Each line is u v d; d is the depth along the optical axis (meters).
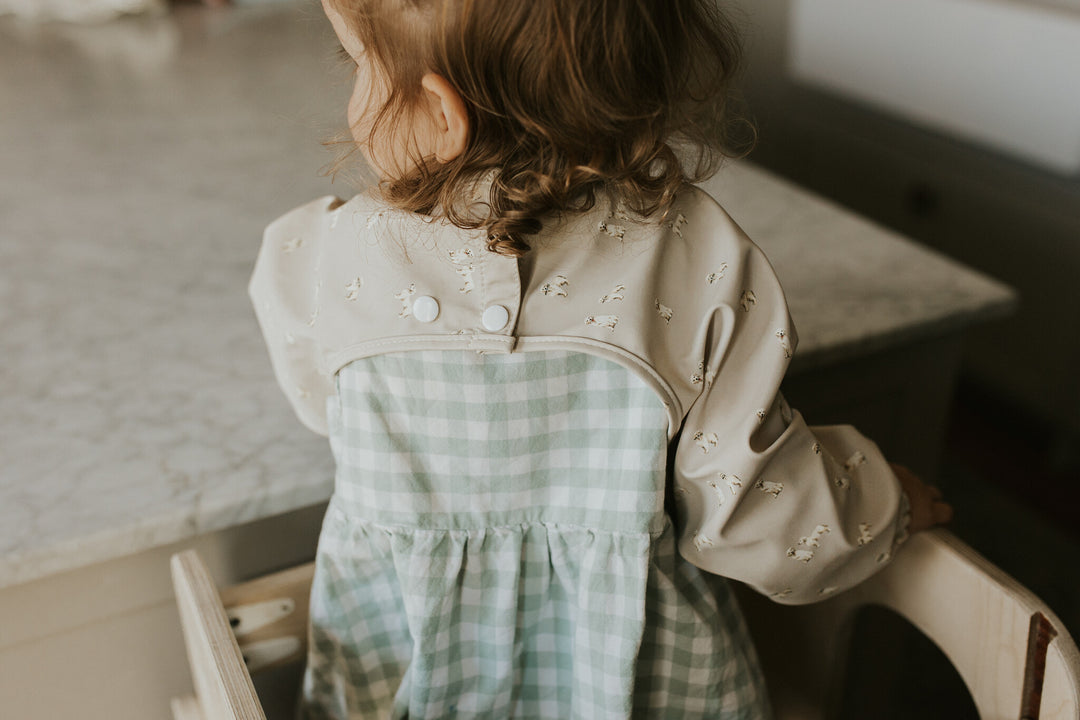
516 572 0.68
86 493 0.74
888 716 1.39
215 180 1.26
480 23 0.56
